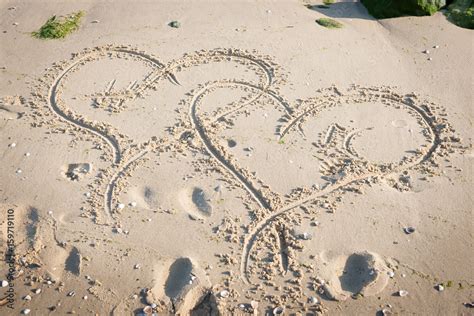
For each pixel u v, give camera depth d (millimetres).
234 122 5703
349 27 7137
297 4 7578
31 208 4852
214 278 4320
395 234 4664
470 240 4645
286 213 4797
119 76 6297
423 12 7254
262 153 5367
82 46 6742
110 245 4555
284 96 6027
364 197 4949
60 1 7582
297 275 4348
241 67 6430
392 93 6082
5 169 5176
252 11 7391
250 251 4520
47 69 6383
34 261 4441
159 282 4312
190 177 5137
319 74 6328
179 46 6730
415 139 5551
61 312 4125
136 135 5547
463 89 6152
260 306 4160
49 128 5629
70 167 5254
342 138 5543
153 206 4883
